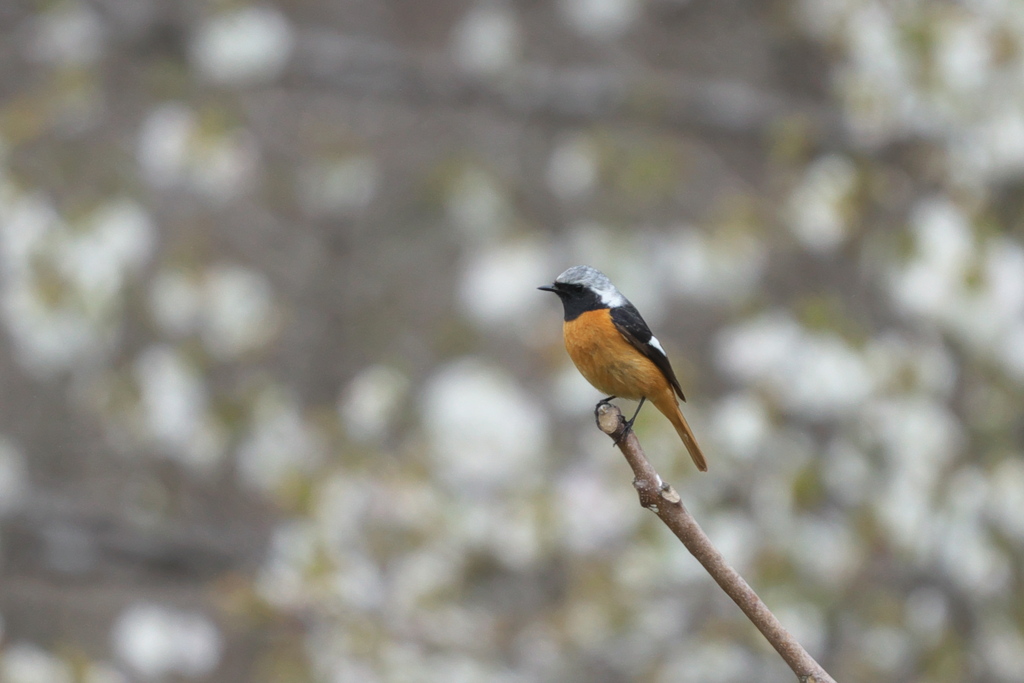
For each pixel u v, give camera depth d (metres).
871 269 13.58
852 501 12.51
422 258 18.12
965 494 12.32
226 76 14.77
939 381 12.62
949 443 12.43
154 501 15.80
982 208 12.77
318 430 13.06
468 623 12.02
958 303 12.13
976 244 12.23
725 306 14.30
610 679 12.21
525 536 11.83
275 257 17.67
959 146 12.99
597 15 15.35
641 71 17.25
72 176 15.09
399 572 12.13
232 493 16.42
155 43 15.65
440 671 11.77
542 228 16.47
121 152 15.49
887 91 13.06
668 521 4.52
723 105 16.19
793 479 11.95
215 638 13.17
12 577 15.59
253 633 13.65
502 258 13.02
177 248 13.87
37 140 15.12
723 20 18.86
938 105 12.77
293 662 11.70
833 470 12.43
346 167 15.56
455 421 12.18
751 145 16.75
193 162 13.42
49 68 16.83
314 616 12.03
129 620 12.90
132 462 16.22
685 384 12.55
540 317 14.45
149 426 13.09
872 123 13.29
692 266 12.80
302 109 17.69
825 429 14.18
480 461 12.12
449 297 17.83
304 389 17.55
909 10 13.12
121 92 16.05
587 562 12.10
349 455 12.45
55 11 15.12
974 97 12.82
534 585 13.15
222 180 13.74
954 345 13.05
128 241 12.88
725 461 12.06
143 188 15.23
